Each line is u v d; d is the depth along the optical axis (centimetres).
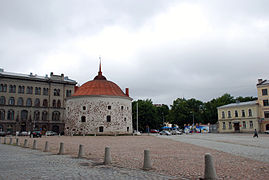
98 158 1570
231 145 2530
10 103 7994
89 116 6638
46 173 1041
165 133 7019
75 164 1313
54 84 8706
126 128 6925
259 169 1097
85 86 7156
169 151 1953
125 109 7012
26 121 8000
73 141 3622
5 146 2825
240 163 1273
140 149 2170
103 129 6562
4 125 7738
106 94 6781
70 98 7000
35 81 8438
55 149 2264
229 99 10825
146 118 9869
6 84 7994
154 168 1159
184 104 10175
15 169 1149
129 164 1300
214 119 10756
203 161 1374
